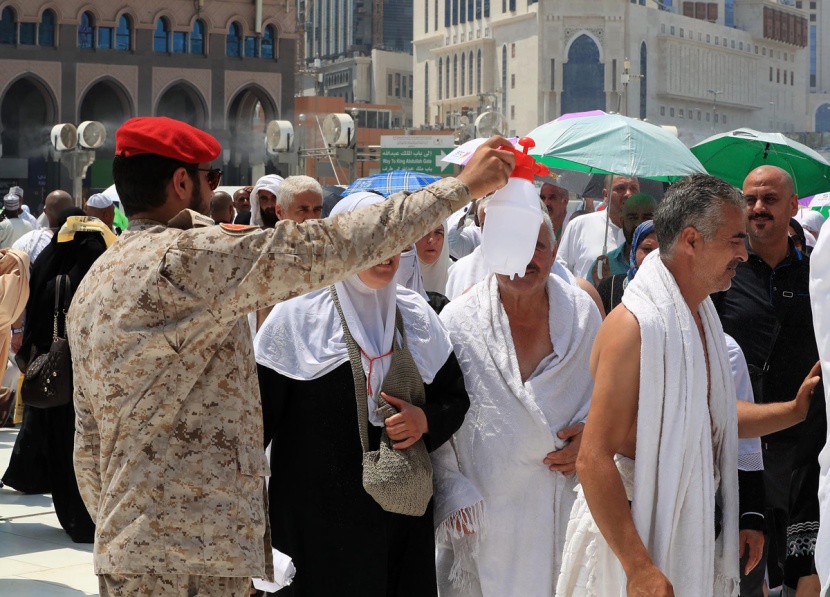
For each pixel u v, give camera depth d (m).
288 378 3.73
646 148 7.61
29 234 10.45
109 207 10.31
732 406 3.34
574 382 3.98
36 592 5.93
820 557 2.96
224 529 2.75
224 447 2.79
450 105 162.50
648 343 3.11
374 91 174.12
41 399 6.61
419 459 3.62
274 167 64.75
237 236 2.73
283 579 3.51
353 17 190.38
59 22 59.34
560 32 147.38
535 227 3.33
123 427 2.76
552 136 7.82
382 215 2.73
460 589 3.97
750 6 174.75
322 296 3.81
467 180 2.84
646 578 3.02
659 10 155.62
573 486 3.91
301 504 3.67
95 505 3.03
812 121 197.50
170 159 2.96
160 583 2.76
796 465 3.28
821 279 3.01
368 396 3.67
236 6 63.22
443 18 164.00
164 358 2.74
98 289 2.83
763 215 5.29
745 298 5.37
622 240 9.41
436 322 3.93
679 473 3.11
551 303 4.04
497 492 3.90
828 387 2.99
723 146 8.05
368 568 3.65
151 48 61.47
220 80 63.06
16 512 7.83
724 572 3.29
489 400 3.93
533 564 3.86
